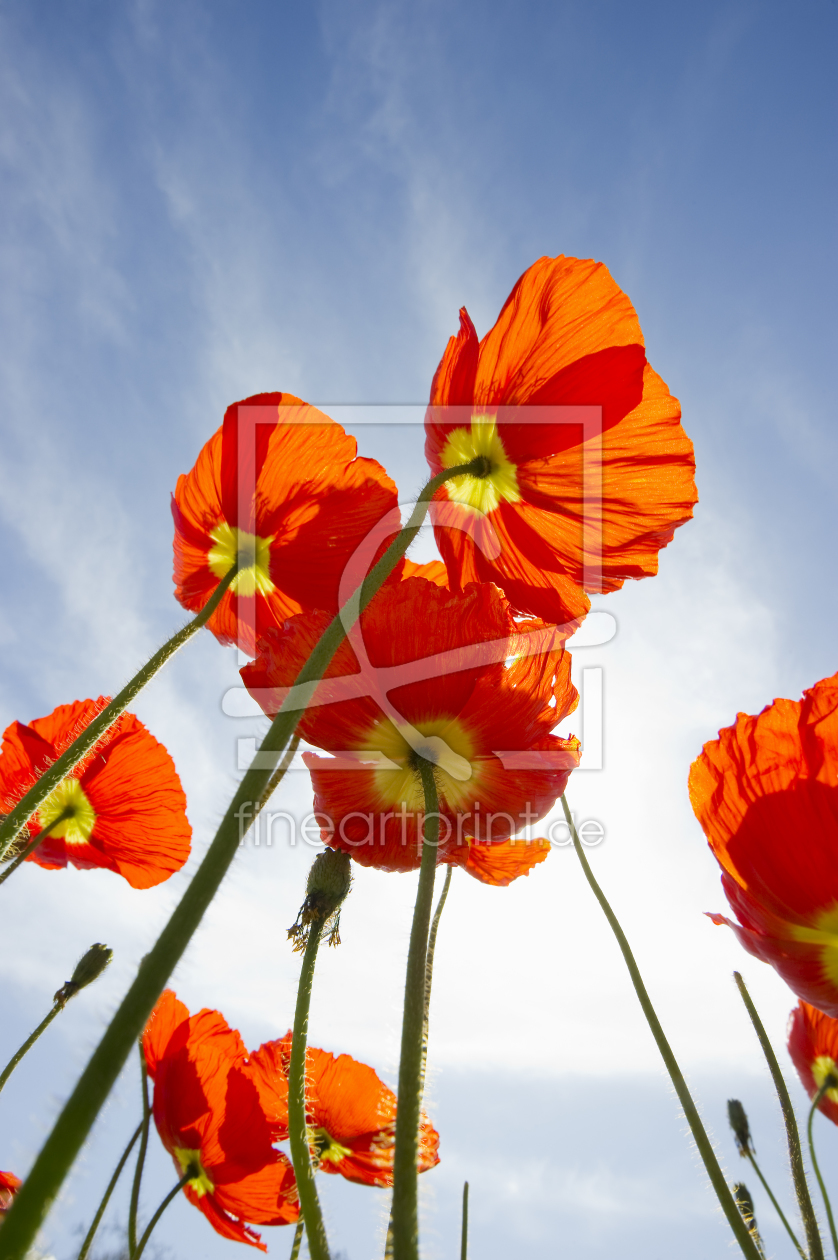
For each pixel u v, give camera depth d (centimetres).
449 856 29
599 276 29
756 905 24
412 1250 17
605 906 24
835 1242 21
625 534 31
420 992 20
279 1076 30
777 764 24
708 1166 21
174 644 27
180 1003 32
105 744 36
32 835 37
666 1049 22
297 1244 27
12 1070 26
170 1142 30
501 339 30
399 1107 18
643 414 30
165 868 37
